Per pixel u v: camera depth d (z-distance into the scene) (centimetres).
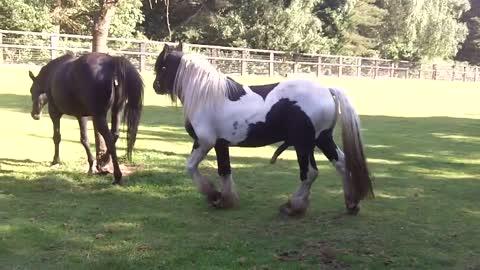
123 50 2392
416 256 478
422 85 3231
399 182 778
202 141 579
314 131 559
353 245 502
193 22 3428
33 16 2470
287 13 3359
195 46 2628
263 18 3412
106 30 831
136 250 473
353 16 3912
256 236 521
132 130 665
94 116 669
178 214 588
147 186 691
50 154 882
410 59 4275
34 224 533
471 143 1184
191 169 597
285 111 556
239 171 820
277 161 905
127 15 2856
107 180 714
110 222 550
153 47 2548
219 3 3506
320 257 468
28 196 634
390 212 616
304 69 3189
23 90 1675
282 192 696
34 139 1009
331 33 3912
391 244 507
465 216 608
